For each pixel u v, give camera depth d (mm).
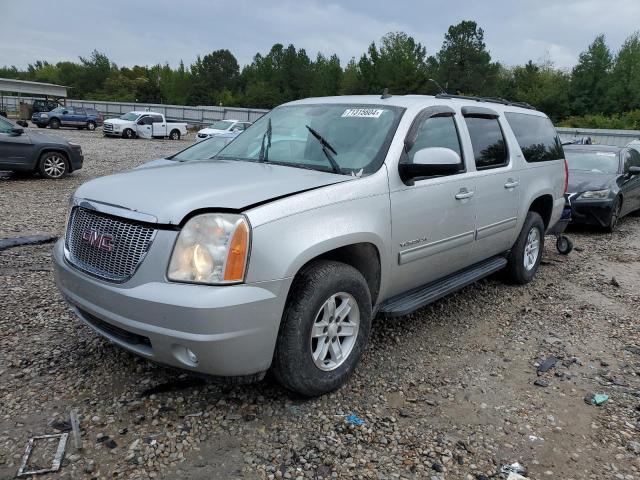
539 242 6012
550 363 4004
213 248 2756
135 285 2846
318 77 85688
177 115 51031
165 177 3375
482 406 3369
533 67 80250
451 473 2729
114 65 119375
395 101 4207
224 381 2928
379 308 3828
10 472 2576
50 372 3475
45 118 37656
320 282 3082
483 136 4828
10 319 4258
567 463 2852
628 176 10023
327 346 3283
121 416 3041
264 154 4082
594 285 6098
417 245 3889
